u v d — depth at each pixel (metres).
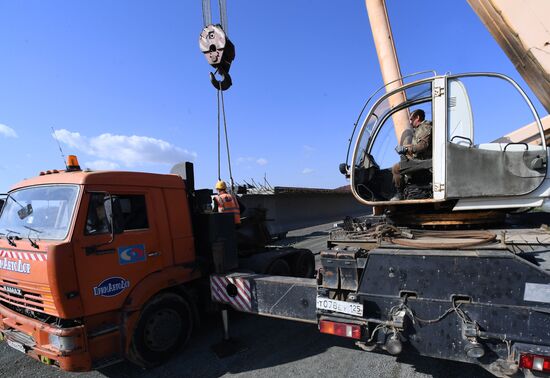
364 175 3.88
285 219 16.73
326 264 2.99
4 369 3.54
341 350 3.74
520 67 2.95
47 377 3.37
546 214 3.91
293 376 3.21
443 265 2.47
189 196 4.62
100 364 3.10
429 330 2.51
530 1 2.59
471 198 2.85
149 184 3.82
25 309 3.41
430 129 3.30
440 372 3.16
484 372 3.12
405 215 3.54
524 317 2.20
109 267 3.28
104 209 3.33
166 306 3.67
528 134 3.97
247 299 3.66
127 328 3.26
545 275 2.16
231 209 5.62
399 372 3.19
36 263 3.04
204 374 3.34
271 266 5.24
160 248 3.82
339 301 2.84
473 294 2.37
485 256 2.34
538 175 2.63
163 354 3.58
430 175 3.39
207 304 4.22
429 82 3.12
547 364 2.06
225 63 4.59
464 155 2.82
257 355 3.70
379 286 2.71
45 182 3.52
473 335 2.29
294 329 4.40
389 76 5.79
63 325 3.07
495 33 3.03
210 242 4.32
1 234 3.66
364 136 3.98
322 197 21.52
